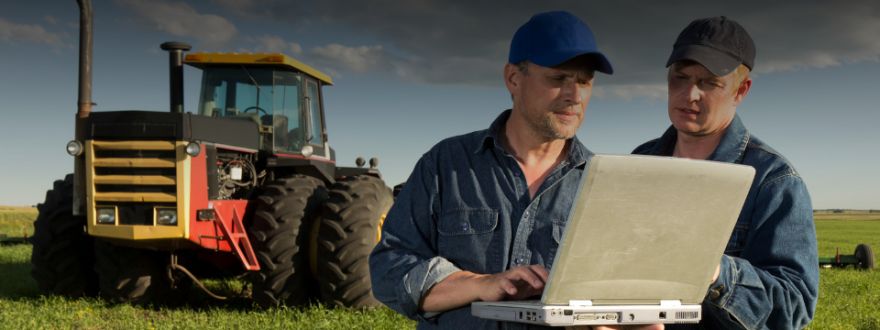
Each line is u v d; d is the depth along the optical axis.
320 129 8.84
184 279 8.22
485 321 2.19
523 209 2.25
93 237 8.20
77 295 8.07
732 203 1.90
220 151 7.50
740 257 2.32
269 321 6.65
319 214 7.69
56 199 8.10
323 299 7.42
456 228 2.27
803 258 2.21
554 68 2.11
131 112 6.96
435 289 2.14
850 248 23.36
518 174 2.27
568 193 2.25
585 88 2.17
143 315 7.24
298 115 8.30
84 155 7.27
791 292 2.14
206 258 7.80
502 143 2.35
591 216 1.79
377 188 7.78
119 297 7.65
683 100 2.44
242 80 8.10
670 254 1.90
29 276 10.14
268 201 7.31
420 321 2.35
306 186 7.59
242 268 8.10
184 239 7.02
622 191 1.79
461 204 2.28
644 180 1.79
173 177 6.90
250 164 7.83
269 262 7.12
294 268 7.20
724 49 2.36
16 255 13.23
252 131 7.78
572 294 1.86
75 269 8.04
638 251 1.86
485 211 2.25
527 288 2.04
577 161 2.26
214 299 8.20
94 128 7.05
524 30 2.17
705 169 1.83
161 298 7.82
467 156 2.34
